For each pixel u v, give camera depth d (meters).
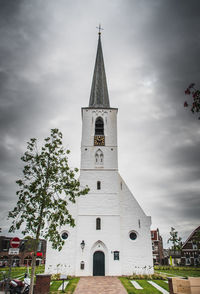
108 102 45.34
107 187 35.00
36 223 16.19
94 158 36.97
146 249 32.50
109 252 31.25
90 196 34.25
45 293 18.81
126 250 32.41
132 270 31.30
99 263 30.97
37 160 17.70
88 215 33.06
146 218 34.25
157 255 76.00
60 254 31.20
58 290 20.92
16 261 65.12
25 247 17.05
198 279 15.73
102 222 32.81
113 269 30.36
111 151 37.53
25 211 16.53
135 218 34.25
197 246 61.72
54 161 18.11
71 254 31.30
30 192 17.02
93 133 38.81
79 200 33.91
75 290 21.17
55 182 17.78
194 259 65.19
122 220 34.12
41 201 16.70
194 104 9.73
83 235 31.95
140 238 33.12
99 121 40.41
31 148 18.11
